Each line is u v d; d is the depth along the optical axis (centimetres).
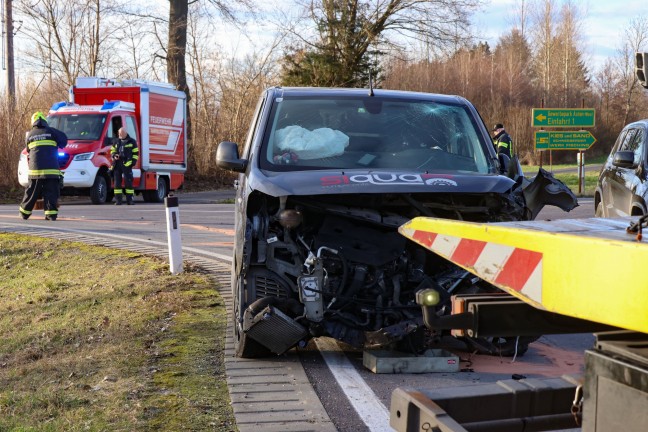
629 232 258
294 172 624
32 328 852
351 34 4038
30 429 462
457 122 708
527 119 6919
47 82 3491
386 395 528
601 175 1321
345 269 581
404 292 589
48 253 1230
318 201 614
